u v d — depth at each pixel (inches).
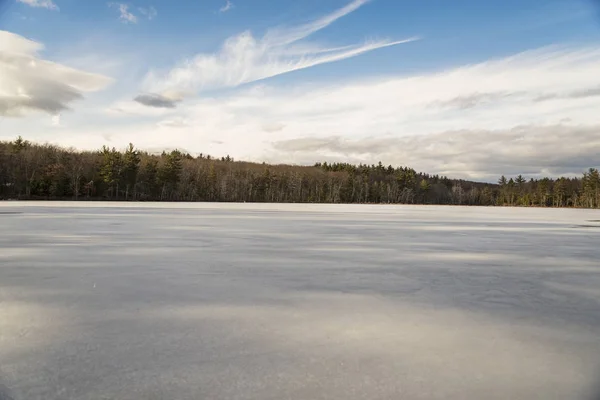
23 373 154.1
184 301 254.5
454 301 265.0
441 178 6190.9
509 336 200.5
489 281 328.5
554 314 237.9
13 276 324.8
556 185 4325.8
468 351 180.7
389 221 1072.2
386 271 366.0
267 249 493.4
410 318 227.5
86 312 229.8
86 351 175.0
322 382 149.2
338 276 340.2
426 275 350.6
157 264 382.6
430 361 169.5
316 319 223.3
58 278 318.0
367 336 198.1
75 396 137.6
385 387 145.9
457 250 510.6
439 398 138.7
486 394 141.9
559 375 157.8
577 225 1025.5
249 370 158.4
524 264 411.5
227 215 1202.0
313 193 3993.6
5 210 1301.7
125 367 159.6
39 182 2645.2
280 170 4950.8
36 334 194.9
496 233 762.2
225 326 209.2
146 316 223.5
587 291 296.2
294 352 176.9
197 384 146.3
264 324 213.5
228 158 5477.4
